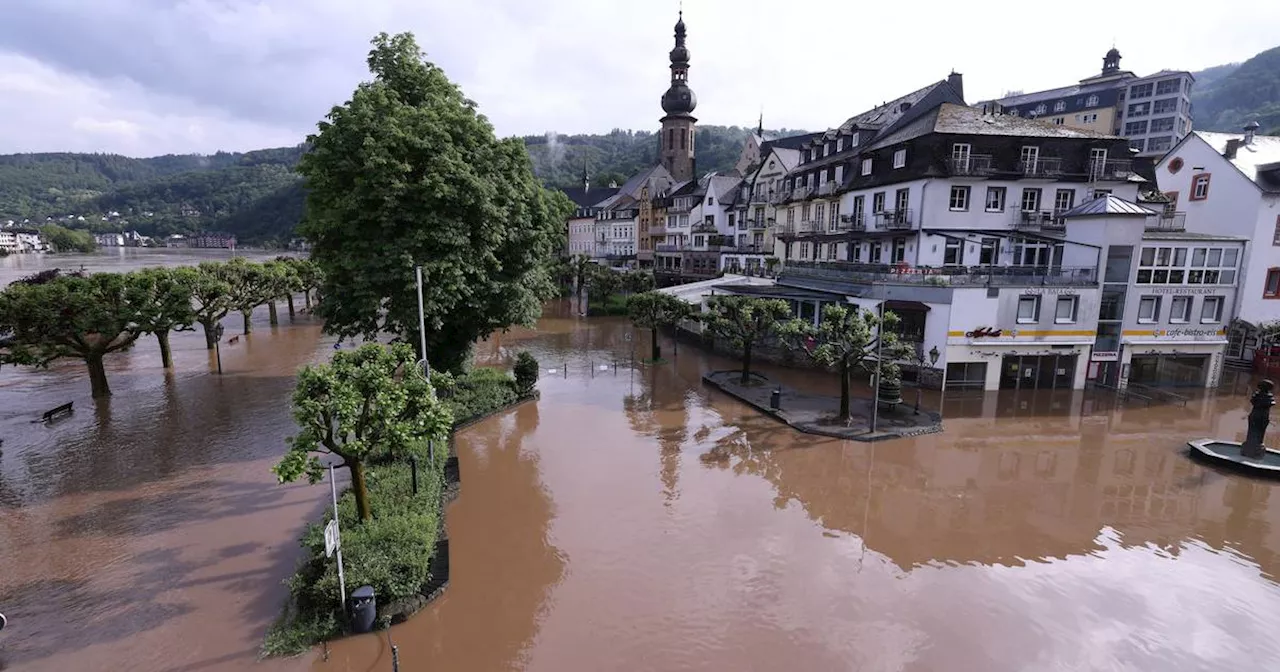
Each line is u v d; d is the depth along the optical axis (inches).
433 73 1127.0
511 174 1136.8
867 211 1641.2
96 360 1197.1
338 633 505.0
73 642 492.4
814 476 862.5
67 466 860.0
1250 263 1391.5
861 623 535.5
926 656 493.7
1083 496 807.7
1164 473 885.8
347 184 1035.9
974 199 1444.4
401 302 991.0
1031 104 3924.7
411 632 517.7
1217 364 1353.3
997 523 731.4
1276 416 1147.9
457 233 1007.0
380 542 573.3
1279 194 1364.4
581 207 4379.9
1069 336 1263.5
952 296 1219.2
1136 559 652.7
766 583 596.1
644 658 490.0
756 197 2448.3
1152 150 3472.0
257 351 1724.9
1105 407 1194.6
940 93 1764.3
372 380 565.0
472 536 686.5
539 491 807.1
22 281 1227.9
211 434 995.9
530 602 562.9
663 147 3841.0
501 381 1225.4
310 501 750.5
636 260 3597.4
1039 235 1342.3
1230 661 494.0
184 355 1659.7
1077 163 1480.1
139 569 600.1
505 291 1133.1
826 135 2015.3
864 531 706.2
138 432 1004.6
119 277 1170.0
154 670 463.2
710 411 1167.0
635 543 671.8
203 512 722.2
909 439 1010.7
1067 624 538.0
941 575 615.5
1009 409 1173.7
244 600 551.2
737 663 483.8
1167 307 1304.1
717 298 1441.9
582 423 1093.1
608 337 2057.1
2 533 670.5
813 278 1635.1
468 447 967.0
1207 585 604.1
